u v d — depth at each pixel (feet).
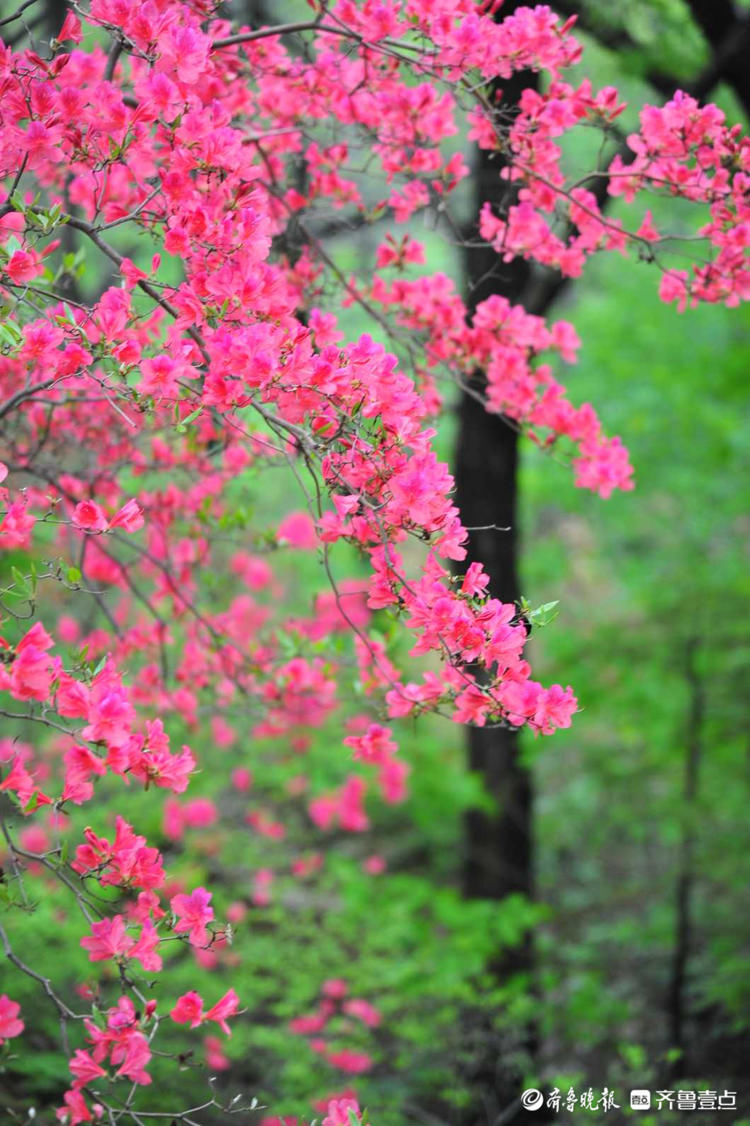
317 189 9.77
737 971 18.17
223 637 11.00
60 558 6.32
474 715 6.57
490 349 9.47
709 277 8.41
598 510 23.56
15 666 5.66
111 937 6.14
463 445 17.31
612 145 14.65
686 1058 17.88
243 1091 13.92
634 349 22.89
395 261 9.64
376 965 16.55
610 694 20.76
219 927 6.38
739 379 22.13
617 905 25.08
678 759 21.59
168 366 6.15
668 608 21.91
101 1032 6.02
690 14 12.78
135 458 10.76
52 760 17.01
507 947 18.37
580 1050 19.60
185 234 6.38
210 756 20.36
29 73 6.45
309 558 24.53
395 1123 14.42
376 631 8.57
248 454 10.37
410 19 7.35
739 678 21.13
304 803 24.13
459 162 9.19
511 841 19.48
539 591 27.61
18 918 12.91
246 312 6.31
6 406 6.51
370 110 9.20
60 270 8.71
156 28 6.43
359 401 6.03
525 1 12.01
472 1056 15.33
